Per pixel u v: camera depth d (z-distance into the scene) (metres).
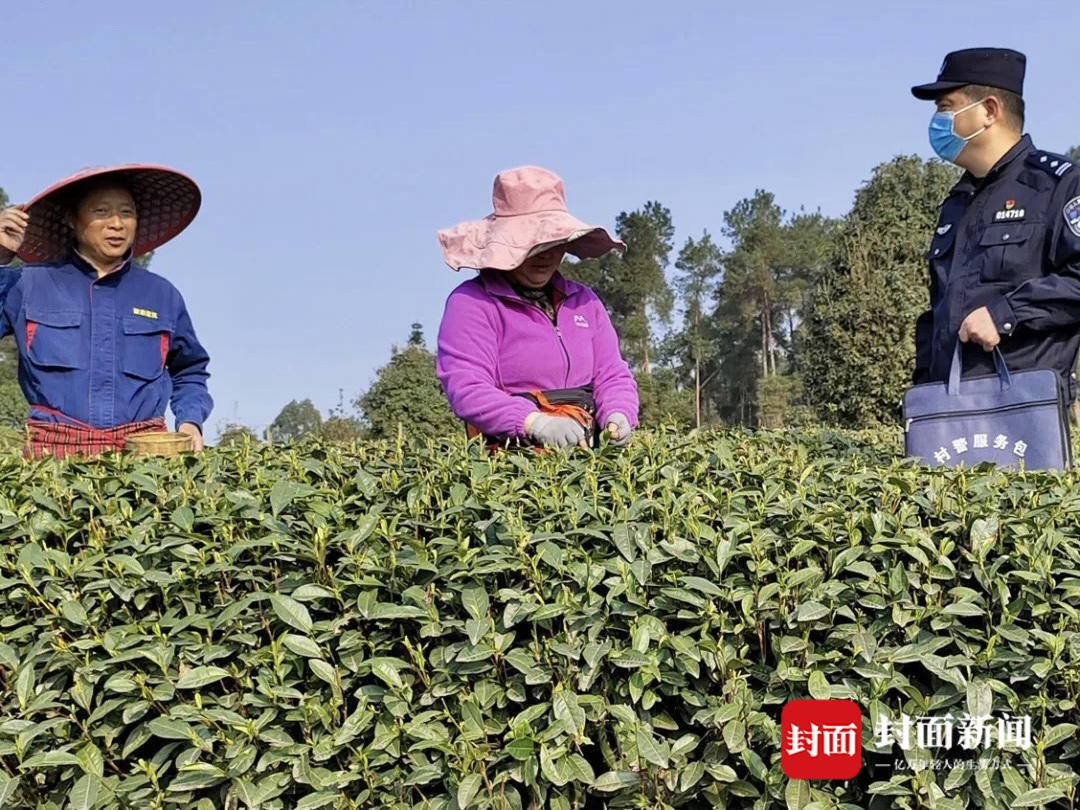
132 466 3.13
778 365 62.09
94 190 3.95
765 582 2.22
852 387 14.33
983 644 2.16
